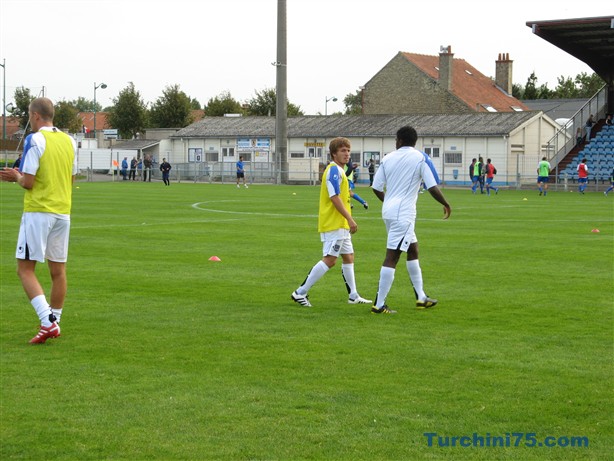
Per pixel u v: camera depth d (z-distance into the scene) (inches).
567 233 940.6
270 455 241.9
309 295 514.6
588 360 349.1
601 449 248.2
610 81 2645.2
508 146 2728.8
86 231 925.2
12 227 959.0
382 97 3582.7
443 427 265.4
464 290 533.3
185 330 407.2
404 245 452.1
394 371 331.0
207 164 3198.8
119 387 308.2
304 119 3329.2
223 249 757.9
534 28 2300.7
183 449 246.5
